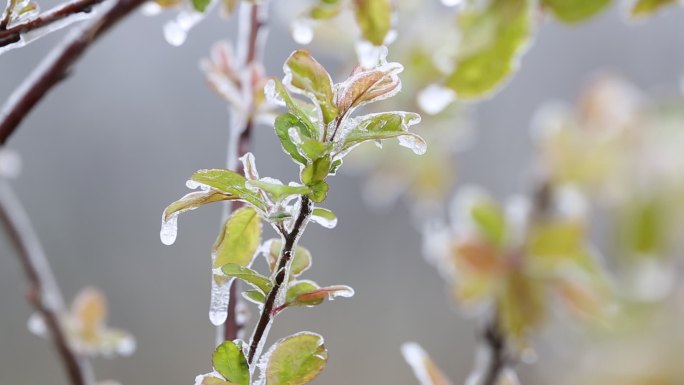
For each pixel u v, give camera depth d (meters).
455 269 1.04
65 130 2.39
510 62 0.74
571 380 1.27
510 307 0.98
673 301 1.17
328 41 0.99
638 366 1.20
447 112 1.10
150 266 2.40
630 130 1.12
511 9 0.74
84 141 2.41
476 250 1.03
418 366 0.71
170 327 2.33
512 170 2.32
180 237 2.43
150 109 2.42
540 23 0.77
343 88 0.60
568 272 1.03
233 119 0.72
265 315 0.60
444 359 2.46
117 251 2.39
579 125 1.13
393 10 0.69
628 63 2.07
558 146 1.11
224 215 0.68
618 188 1.11
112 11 0.68
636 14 0.77
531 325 1.00
